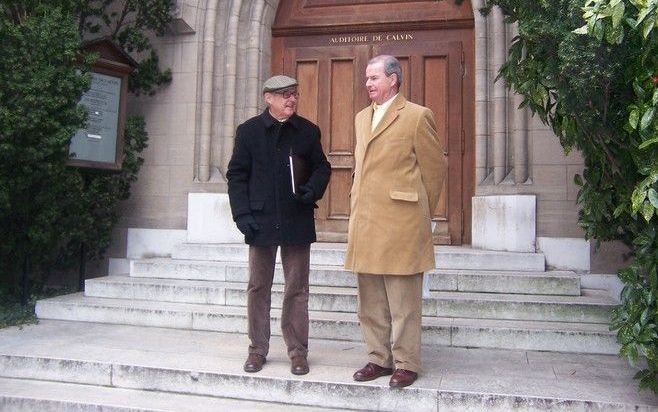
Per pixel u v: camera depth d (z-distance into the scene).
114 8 6.23
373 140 3.24
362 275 3.28
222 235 6.00
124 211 6.29
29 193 5.20
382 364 3.28
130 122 6.04
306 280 3.41
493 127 5.55
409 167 3.21
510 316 4.21
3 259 5.51
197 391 3.32
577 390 3.07
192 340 4.08
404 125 3.21
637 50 2.69
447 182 6.00
